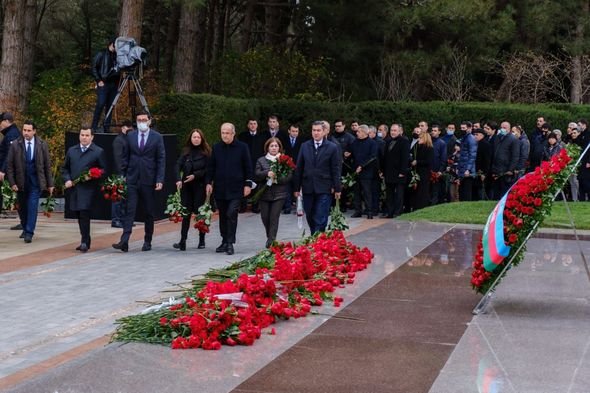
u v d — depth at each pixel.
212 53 43.34
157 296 10.14
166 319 7.44
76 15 41.28
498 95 35.25
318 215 14.18
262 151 21.09
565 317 8.37
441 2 31.39
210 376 6.32
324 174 14.05
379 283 10.09
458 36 33.69
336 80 34.59
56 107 23.61
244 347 7.17
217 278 9.59
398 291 9.62
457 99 33.16
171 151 19.48
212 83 31.00
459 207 18.25
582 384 6.18
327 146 14.06
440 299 9.22
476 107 25.00
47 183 15.38
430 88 36.38
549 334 7.67
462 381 6.24
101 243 15.23
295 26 36.62
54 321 8.88
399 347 7.20
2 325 8.70
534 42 36.12
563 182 8.59
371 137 20.41
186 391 5.96
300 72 29.91
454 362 6.74
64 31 41.06
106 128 19.50
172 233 16.92
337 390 6.01
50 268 12.29
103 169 14.26
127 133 15.37
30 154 15.24
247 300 7.87
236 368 6.54
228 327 7.33
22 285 10.88
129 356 6.78
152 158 14.32
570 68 35.69
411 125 24.92
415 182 20.03
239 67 29.75
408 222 16.56
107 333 8.38
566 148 8.69
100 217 18.89
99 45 42.91
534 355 6.95
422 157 20.11
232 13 46.94
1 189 15.16
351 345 7.26
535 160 21.88
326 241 11.20
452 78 33.59
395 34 33.06
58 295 10.23
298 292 8.86
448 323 8.10
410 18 31.73
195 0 23.17
